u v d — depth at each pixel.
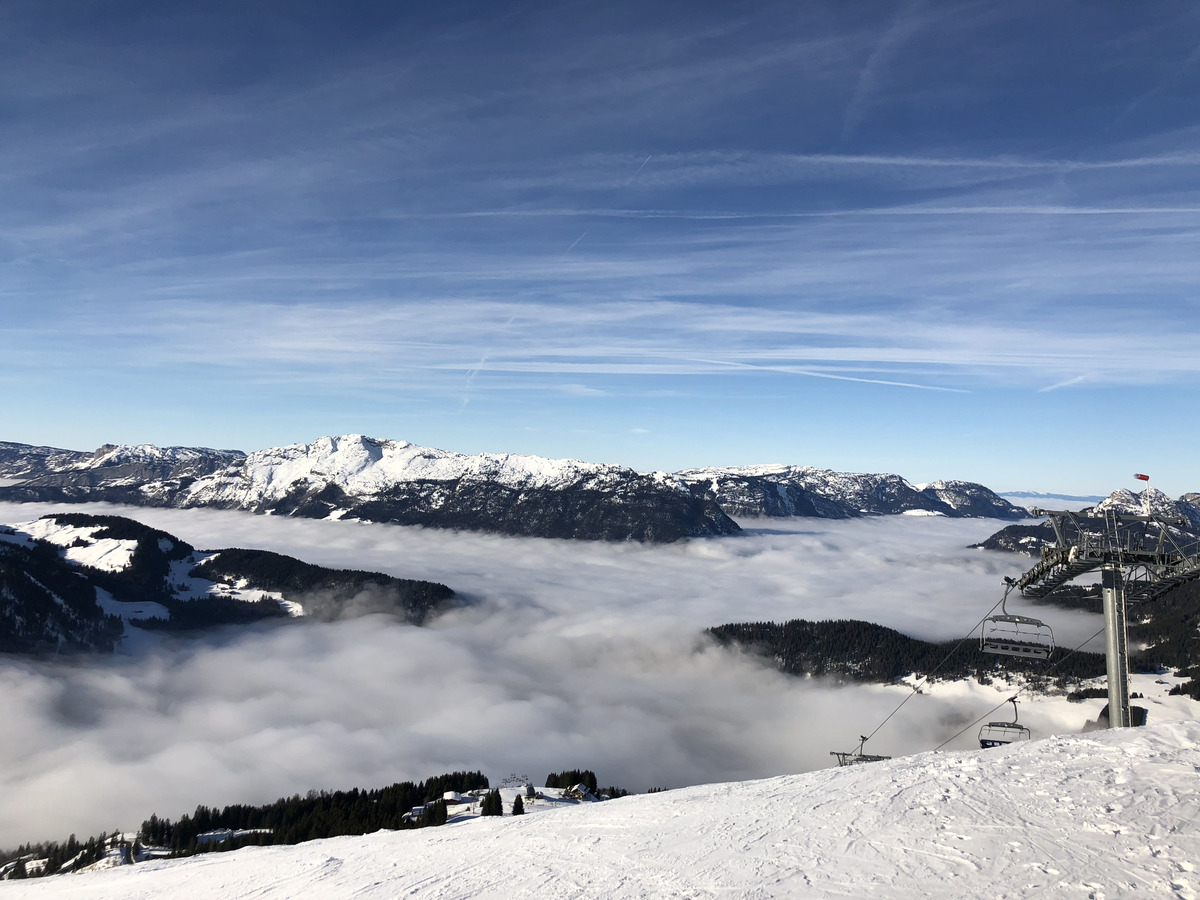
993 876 15.24
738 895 16.48
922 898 14.81
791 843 19.27
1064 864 15.24
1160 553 26.20
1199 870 14.19
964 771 22.34
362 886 24.33
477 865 23.83
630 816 26.36
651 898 17.38
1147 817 16.69
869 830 19.00
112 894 33.66
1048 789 19.39
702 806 25.55
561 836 25.31
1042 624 32.09
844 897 15.39
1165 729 23.27
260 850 39.47
